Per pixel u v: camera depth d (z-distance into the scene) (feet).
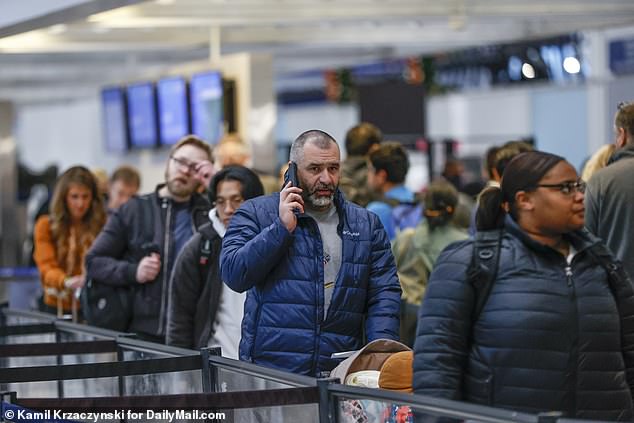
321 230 23.63
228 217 28.07
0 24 47.57
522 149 32.91
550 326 17.79
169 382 22.98
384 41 64.39
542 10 52.21
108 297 31.63
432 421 17.19
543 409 17.79
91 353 26.16
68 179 37.50
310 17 51.52
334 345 23.41
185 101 60.95
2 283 56.29
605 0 52.54
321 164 23.30
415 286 33.86
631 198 26.73
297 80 114.93
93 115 142.92
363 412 18.51
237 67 57.31
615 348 18.20
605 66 77.00
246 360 23.50
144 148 66.64
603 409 18.08
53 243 38.06
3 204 88.38
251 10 51.13
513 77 85.92
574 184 17.93
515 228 18.22
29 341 30.27
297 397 19.47
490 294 18.12
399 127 74.54
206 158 31.55
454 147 76.13
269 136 56.90
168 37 61.72
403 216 36.47
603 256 18.25
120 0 39.88
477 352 18.15
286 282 23.22
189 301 28.30
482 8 52.01
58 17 43.98
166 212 31.78
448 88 94.22
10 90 118.42
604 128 79.05
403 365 21.29
